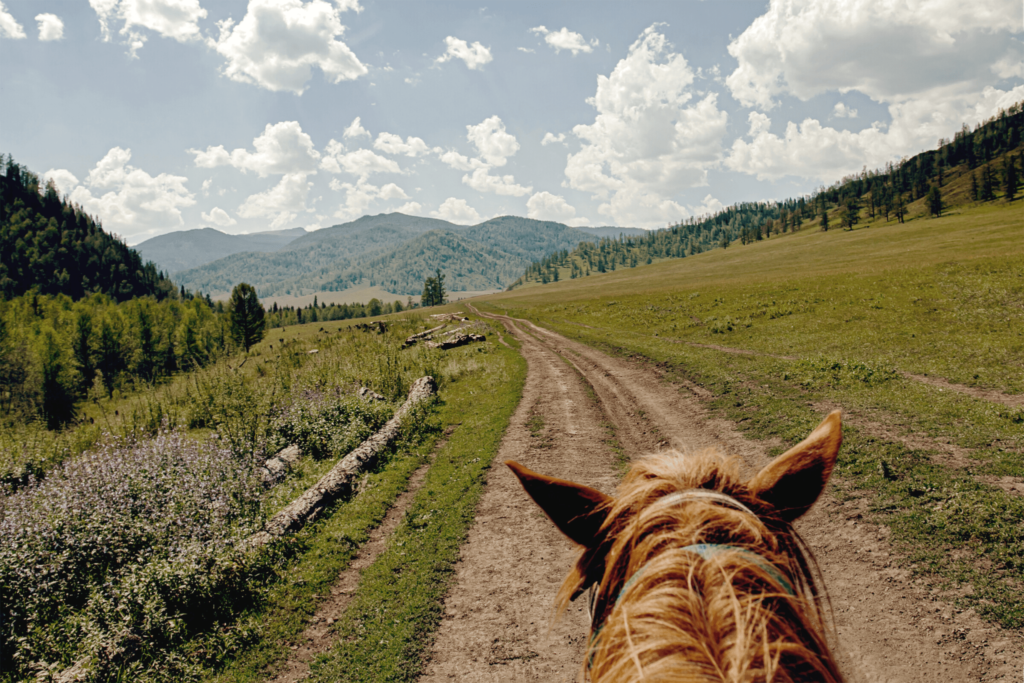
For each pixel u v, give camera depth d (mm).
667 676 634
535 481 1391
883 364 13430
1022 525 5426
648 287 85562
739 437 10094
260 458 11125
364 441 12133
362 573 6676
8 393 39500
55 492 8562
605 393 15539
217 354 36781
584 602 5617
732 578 839
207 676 5043
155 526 7637
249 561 6543
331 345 38625
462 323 47156
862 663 4246
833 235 145500
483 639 5215
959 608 4586
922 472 6926
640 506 1246
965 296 22078
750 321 26906
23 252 190125
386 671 4902
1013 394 10492
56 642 5566
